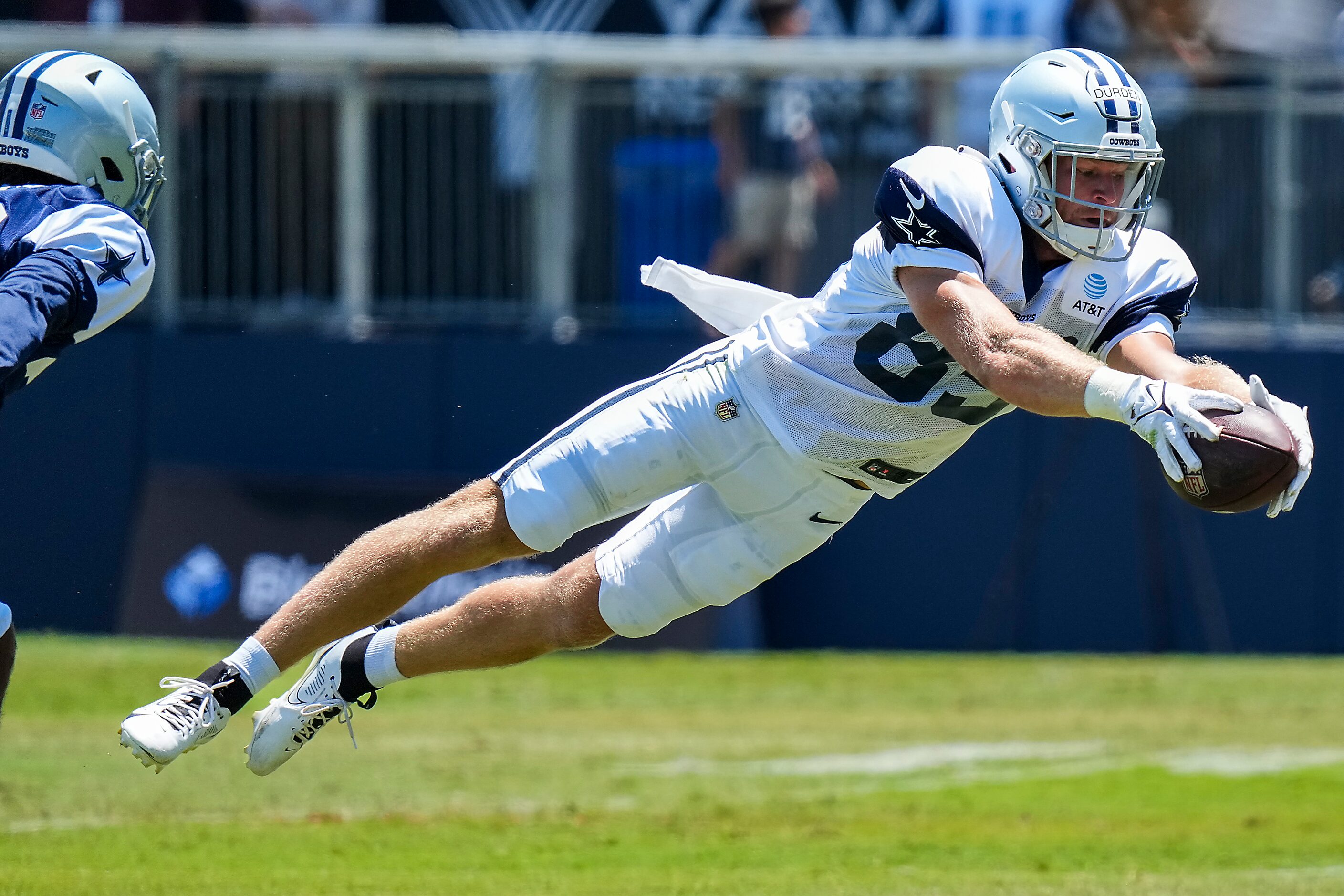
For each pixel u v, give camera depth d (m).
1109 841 17.66
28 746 22.14
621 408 14.00
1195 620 31.06
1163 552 31.02
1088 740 23.78
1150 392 11.18
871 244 13.41
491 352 30.81
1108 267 13.34
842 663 30.06
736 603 31.20
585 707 26.20
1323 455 30.92
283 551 30.22
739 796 20.02
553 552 29.70
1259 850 17.14
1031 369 11.71
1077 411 11.61
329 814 18.61
